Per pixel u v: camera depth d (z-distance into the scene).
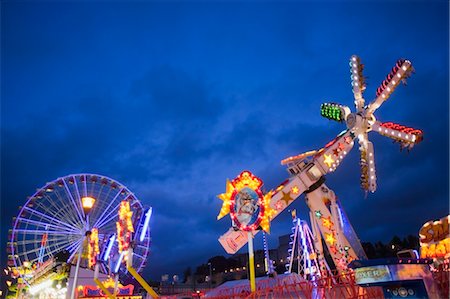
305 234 32.50
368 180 24.95
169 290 82.81
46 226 47.69
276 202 24.92
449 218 15.80
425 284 9.91
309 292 14.77
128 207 18.61
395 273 10.03
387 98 25.22
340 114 26.38
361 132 25.39
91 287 45.59
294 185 25.39
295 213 33.84
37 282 57.59
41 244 47.31
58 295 53.34
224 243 24.62
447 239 15.59
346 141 25.62
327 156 25.66
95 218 48.84
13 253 46.28
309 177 25.53
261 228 15.70
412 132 24.42
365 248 71.44
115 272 23.97
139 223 18.38
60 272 52.66
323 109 27.30
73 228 48.03
